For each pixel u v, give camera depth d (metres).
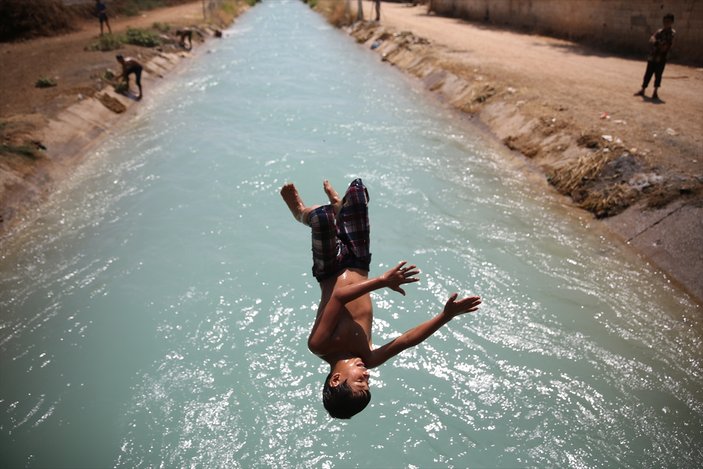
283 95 16.86
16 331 6.84
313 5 47.94
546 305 7.02
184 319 7.00
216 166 11.35
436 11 34.72
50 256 8.34
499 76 15.47
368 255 3.92
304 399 5.79
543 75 15.38
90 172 11.20
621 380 5.89
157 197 10.12
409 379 6.03
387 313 7.02
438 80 17.20
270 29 34.03
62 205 9.84
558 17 23.09
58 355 6.48
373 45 25.33
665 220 7.89
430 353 6.36
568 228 8.63
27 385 6.07
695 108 11.70
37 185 10.21
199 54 24.66
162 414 5.68
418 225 8.91
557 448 5.20
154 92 17.41
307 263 8.09
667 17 11.86
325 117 14.44
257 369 6.19
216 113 15.03
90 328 6.89
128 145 12.69
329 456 5.21
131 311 7.17
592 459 5.08
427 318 6.89
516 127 12.20
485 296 7.23
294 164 11.31
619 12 19.28
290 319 6.95
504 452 5.20
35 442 5.42
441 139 12.66
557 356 6.24
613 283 7.33
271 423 5.54
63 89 14.83
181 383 6.04
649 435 5.28
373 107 15.38
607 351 6.28
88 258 8.30
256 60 22.86
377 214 9.29
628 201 8.57
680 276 7.16
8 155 10.30
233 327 6.84
